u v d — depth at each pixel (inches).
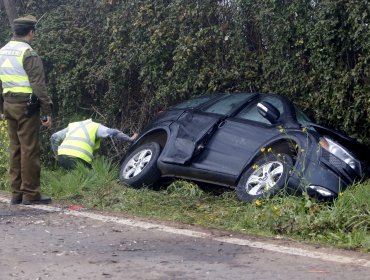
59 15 604.1
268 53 505.7
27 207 426.6
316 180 396.8
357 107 464.1
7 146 532.7
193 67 538.0
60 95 594.9
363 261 295.0
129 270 277.7
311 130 429.1
